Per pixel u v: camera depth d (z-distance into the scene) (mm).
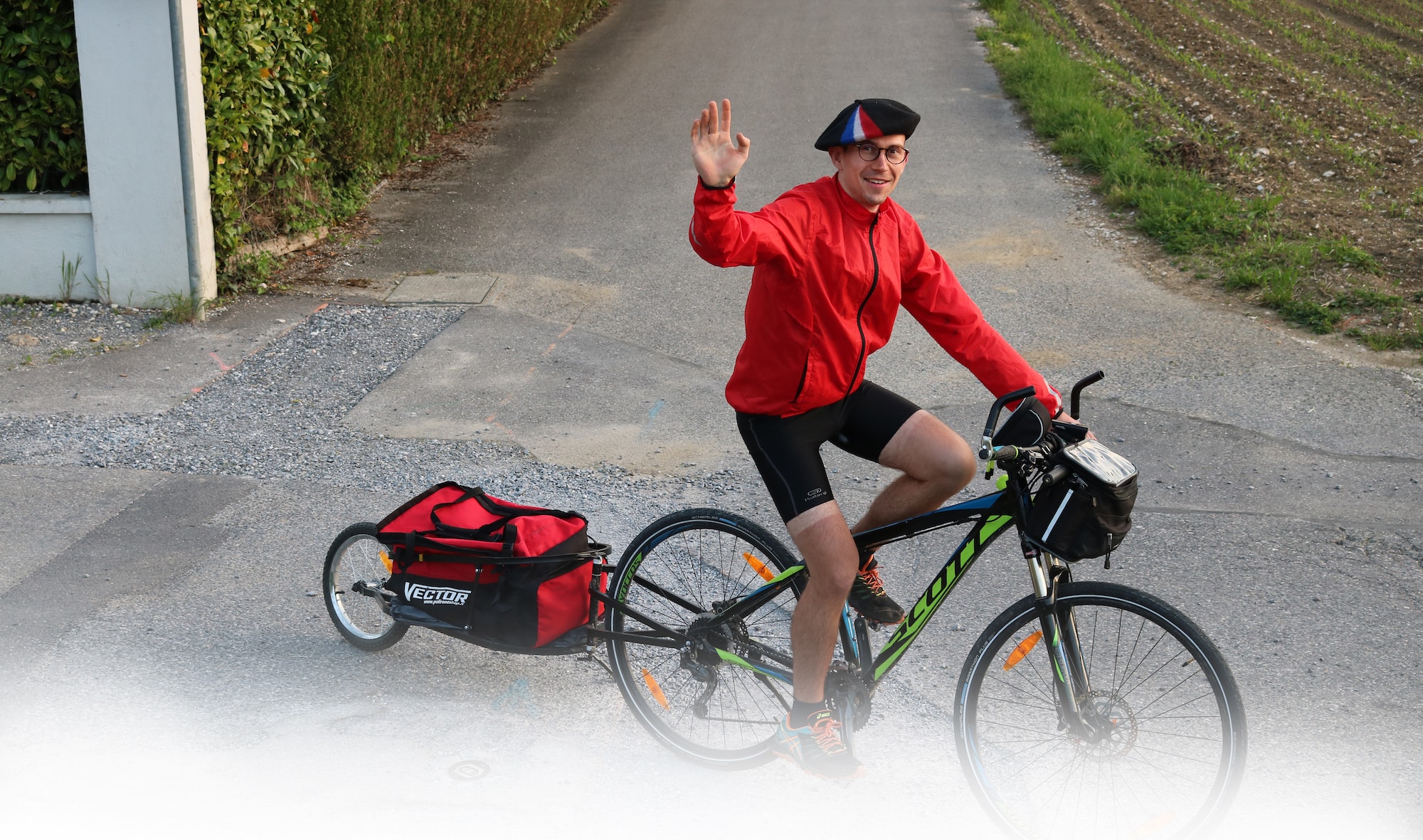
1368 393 6961
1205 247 10062
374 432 6535
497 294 9148
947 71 17359
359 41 10945
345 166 11328
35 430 6465
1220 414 6715
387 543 3975
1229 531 5266
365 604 4484
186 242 8445
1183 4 26359
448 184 12375
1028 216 11117
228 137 8750
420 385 7293
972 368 3473
